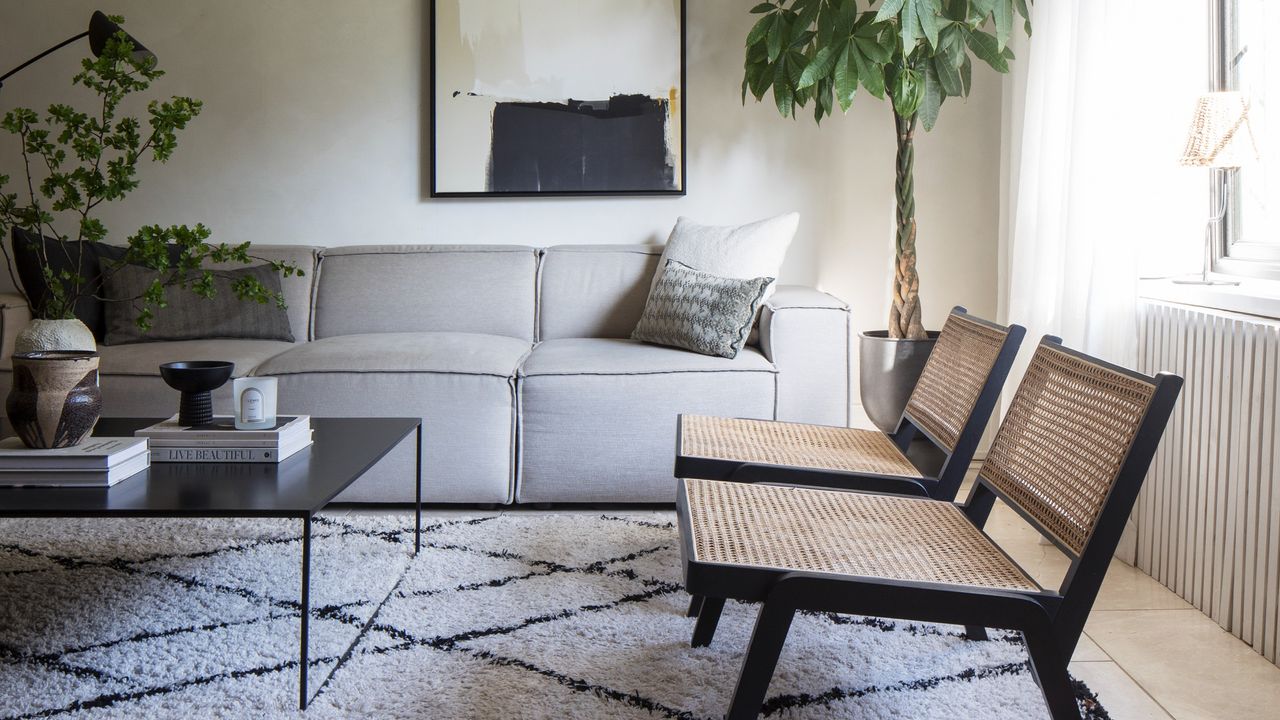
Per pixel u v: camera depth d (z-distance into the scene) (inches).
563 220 150.8
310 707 66.6
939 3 109.7
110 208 150.8
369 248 142.2
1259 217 97.2
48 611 82.1
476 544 101.7
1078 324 104.0
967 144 146.6
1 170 148.8
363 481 115.0
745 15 146.6
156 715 65.4
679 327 122.8
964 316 88.0
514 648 76.4
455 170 148.4
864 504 70.4
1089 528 54.0
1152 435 52.4
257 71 148.5
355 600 85.5
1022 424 68.6
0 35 147.6
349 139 149.6
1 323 118.3
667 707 67.4
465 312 138.3
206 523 107.8
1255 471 79.1
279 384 114.3
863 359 128.2
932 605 53.5
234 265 137.5
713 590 55.1
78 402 74.0
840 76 116.3
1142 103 95.1
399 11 147.3
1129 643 80.7
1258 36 94.5
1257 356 78.7
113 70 82.0
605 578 92.3
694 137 148.3
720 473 79.1
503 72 146.9
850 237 149.3
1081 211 102.8
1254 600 79.6
